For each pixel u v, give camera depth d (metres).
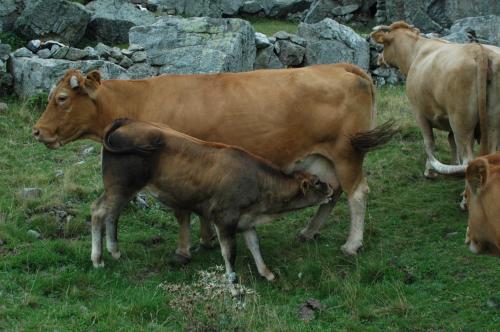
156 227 8.59
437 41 10.05
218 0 21.19
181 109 7.77
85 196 9.20
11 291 6.73
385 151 11.03
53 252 7.48
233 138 7.77
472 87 8.32
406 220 8.81
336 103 7.78
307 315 6.59
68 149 11.09
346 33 15.85
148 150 7.02
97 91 7.86
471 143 8.60
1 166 10.16
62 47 13.58
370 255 7.87
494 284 7.00
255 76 7.92
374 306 6.78
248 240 7.32
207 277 6.43
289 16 21.73
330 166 7.99
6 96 13.21
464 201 8.91
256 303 6.66
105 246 7.80
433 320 6.49
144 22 18.08
